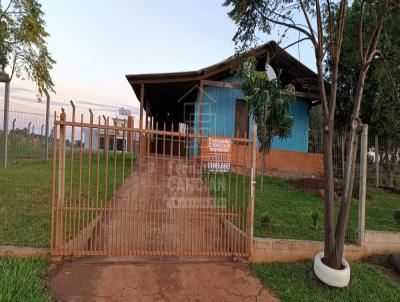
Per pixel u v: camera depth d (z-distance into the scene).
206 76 10.95
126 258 4.36
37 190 6.94
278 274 4.28
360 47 4.58
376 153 7.44
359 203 5.27
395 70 7.64
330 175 4.37
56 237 4.13
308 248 4.81
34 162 10.84
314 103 13.36
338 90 12.17
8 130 10.02
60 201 4.20
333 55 4.55
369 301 3.84
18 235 4.54
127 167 10.73
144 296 3.57
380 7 4.99
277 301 3.71
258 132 8.65
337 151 7.03
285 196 8.08
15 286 3.32
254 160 4.73
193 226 5.48
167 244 4.80
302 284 4.09
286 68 12.19
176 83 11.43
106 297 3.48
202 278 4.04
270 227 5.48
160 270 4.12
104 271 3.96
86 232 4.54
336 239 4.30
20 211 5.54
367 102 11.06
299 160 11.16
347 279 4.09
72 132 4.27
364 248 5.16
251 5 5.64
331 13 5.03
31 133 10.84
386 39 6.69
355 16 9.86
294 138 13.03
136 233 5.09
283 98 9.00
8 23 10.16
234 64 7.34
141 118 11.07
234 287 3.91
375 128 10.08
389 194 7.32
